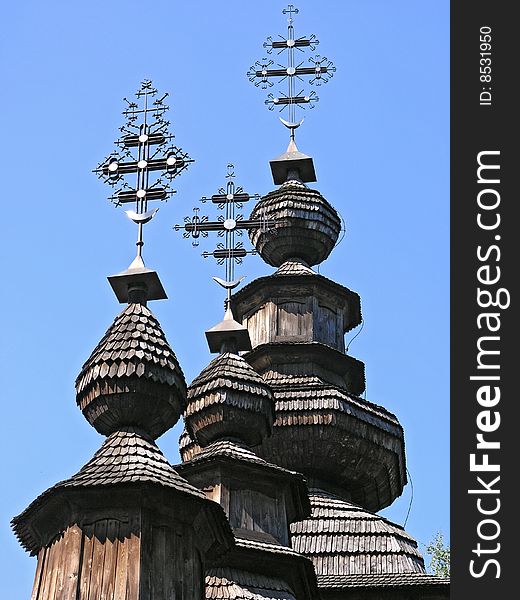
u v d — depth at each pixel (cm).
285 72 5156
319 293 4662
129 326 3011
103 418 2936
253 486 3622
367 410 4400
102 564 2655
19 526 2828
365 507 4550
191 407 3734
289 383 4391
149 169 3219
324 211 4812
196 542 2775
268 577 3522
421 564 4166
